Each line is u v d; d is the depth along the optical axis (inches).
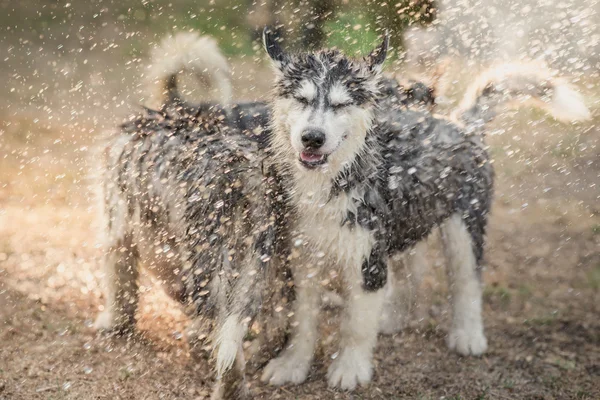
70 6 866.1
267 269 188.4
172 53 215.6
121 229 215.0
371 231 197.0
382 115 210.1
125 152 208.5
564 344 238.1
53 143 463.2
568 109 245.1
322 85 196.1
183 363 211.6
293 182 196.4
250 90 476.1
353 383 206.8
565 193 394.0
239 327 179.8
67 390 195.6
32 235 318.0
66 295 257.9
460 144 229.9
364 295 204.4
